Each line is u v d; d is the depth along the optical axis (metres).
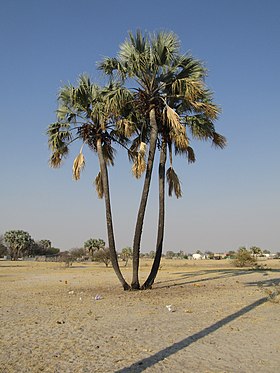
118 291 17.41
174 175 19.38
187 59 17.56
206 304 13.20
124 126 17.48
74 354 7.20
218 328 9.36
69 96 18.17
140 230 17.50
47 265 58.81
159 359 6.84
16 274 33.75
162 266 46.62
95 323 10.19
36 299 15.38
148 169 17.22
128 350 7.45
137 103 17.91
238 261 42.62
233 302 13.49
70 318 10.98
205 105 16.97
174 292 16.73
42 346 7.81
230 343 7.92
